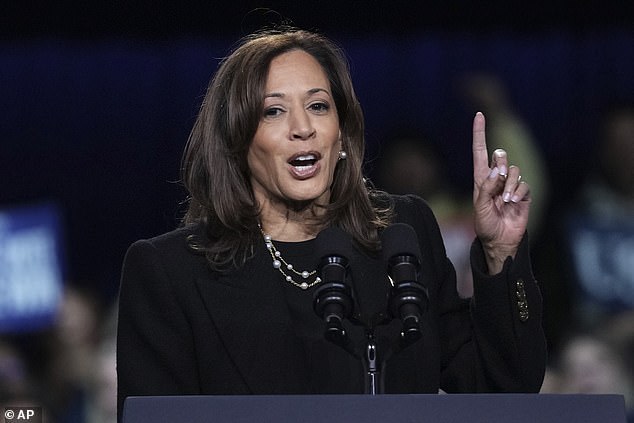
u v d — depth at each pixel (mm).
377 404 6555
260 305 8570
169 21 22906
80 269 23531
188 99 23094
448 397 6566
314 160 8625
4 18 23047
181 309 8617
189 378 8570
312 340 8461
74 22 23125
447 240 20516
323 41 9047
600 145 22234
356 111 9078
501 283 8547
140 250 8812
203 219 9023
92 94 23484
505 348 8586
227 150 8852
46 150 23750
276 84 8625
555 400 6566
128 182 23766
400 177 21234
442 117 22938
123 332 8750
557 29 23141
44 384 19641
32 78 23375
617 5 23109
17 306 22875
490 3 23031
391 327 8562
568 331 20625
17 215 23531
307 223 9008
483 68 23031
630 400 18375
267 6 22250
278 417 6543
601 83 23125
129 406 6586
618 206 21641
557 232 21594
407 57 22891
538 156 22172
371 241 8938
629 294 20906
